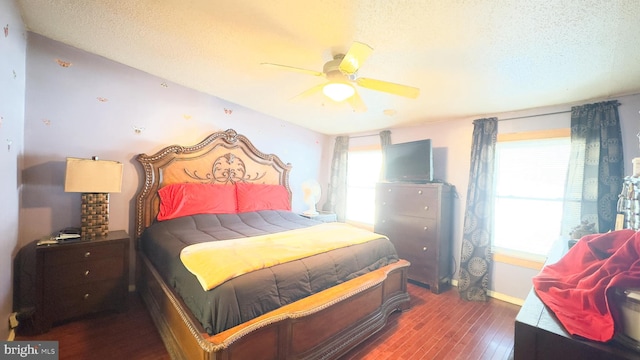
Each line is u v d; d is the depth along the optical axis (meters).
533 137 2.74
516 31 1.50
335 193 4.66
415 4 1.33
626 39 1.50
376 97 2.69
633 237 0.92
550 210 2.72
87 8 1.64
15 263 1.91
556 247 1.89
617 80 2.02
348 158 4.67
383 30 1.58
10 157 1.67
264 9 1.47
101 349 1.75
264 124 3.83
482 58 1.83
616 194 2.23
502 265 2.91
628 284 0.83
